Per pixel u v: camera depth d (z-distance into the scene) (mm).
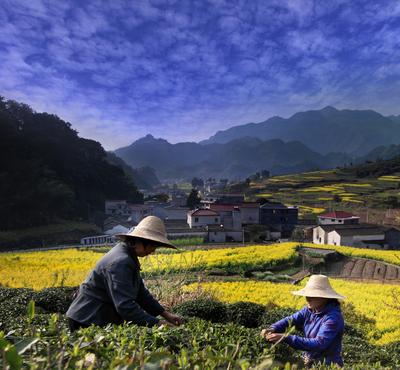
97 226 78625
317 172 158875
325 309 3773
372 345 8352
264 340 3762
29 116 87312
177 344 2826
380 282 31203
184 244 55844
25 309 9539
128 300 3047
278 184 136875
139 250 3475
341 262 40156
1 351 1266
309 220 78812
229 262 33781
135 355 1589
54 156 84625
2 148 71500
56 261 34938
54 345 1829
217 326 4156
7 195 65750
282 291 22156
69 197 77750
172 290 11195
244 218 74062
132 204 96312
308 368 3320
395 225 72875
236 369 1746
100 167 101062
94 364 1578
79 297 3334
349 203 96250
